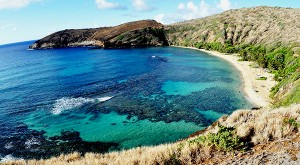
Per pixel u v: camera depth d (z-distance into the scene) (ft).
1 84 283.18
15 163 59.26
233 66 331.16
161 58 427.33
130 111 176.55
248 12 645.51
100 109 182.91
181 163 40.70
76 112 179.63
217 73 292.40
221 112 170.91
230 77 269.64
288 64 272.72
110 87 244.63
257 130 44.96
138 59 426.92
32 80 298.15
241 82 246.68
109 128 151.53
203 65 347.97
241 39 515.91
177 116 165.07
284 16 529.86
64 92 234.58
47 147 131.03
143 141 134.72
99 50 609.83
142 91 225.35
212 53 466.70
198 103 189.06
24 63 463.83
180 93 215.72
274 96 193.88
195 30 643.04
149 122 157.28
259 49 392.47
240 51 432.25
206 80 259.80
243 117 68.33
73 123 160.97
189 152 42.27
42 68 390.42
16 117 174.40
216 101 192.85
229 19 612.29
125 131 146.92
